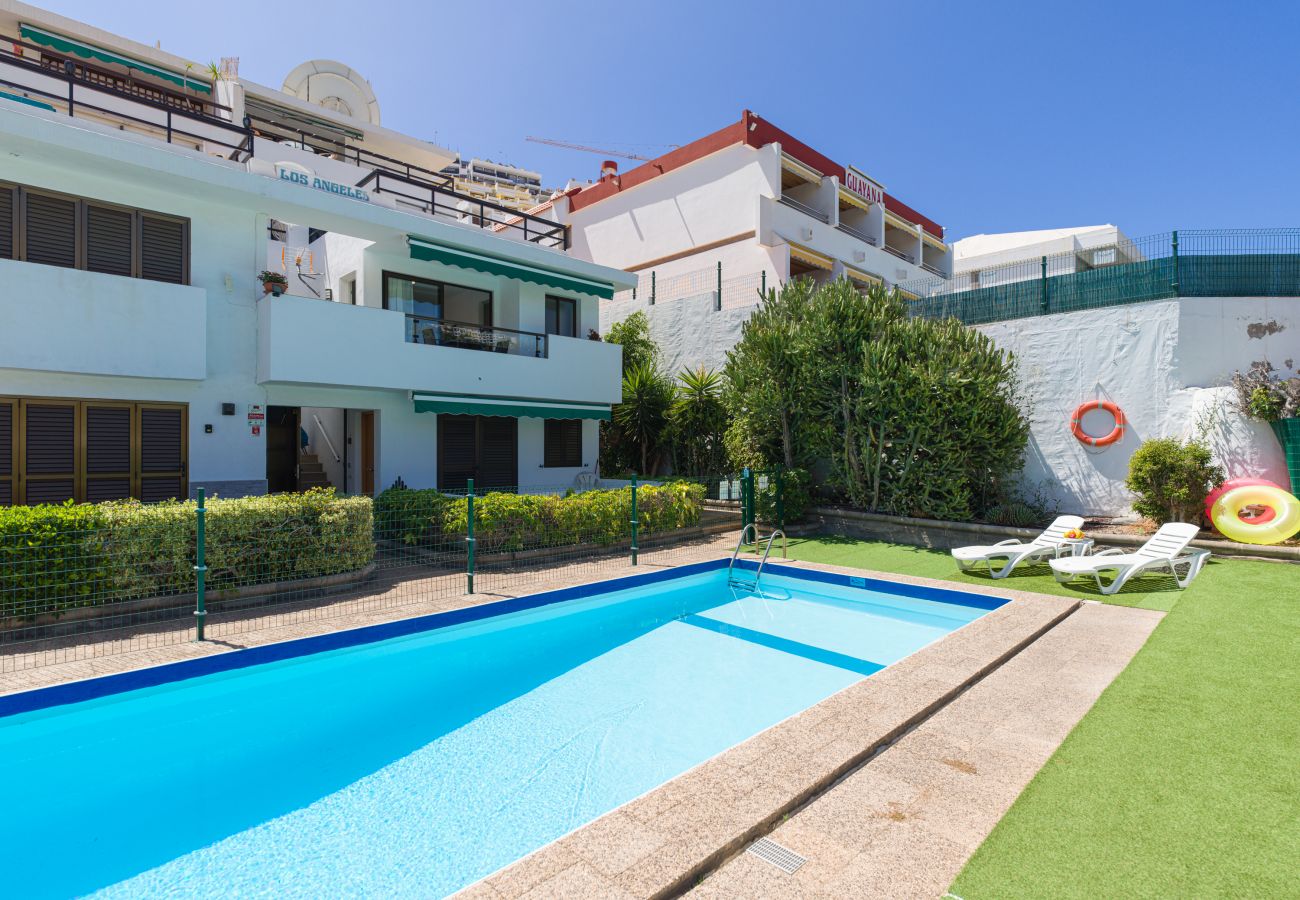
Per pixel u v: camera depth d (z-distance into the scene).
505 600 9.51
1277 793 3.97
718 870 3.30
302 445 20.30
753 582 12.89
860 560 13.46
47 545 7.82
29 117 10.11
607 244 35.03
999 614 8.55
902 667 6.40
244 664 7.13
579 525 13.50
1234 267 13.73
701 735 6.16
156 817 4.70
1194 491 12.54
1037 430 15.72
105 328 11.37
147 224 12.26
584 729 6.29
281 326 13.20
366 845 4.34
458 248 16.39
